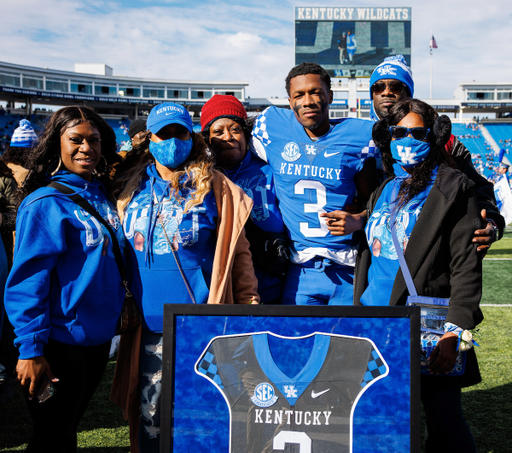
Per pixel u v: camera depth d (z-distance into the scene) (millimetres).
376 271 1947
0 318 2508
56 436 1811
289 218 2529
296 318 1386
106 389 3533
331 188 2465
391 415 1359
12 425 2896
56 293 1820
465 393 3320
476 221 1715
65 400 1816
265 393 1385
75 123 1855
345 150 2424
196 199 1921
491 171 35375
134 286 1971
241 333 1392
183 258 1927
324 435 1373
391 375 1363
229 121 2496
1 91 35719
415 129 1797
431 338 1713
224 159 2557
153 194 1975
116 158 2137
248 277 2115
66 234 1813
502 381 3508
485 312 5625
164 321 1392
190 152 2057
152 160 2084
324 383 1376
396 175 1987
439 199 1734
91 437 2754
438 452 1917
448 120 1766
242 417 1388
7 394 3111
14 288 1739
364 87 35969
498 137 40406
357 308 1358
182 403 1389
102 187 2041
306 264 2535
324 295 2521
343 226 2199
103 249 1861
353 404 1368
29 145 3453
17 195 1958
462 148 2145
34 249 1736
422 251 1743
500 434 2721
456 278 1708
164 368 1380
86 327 1821
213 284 1946
